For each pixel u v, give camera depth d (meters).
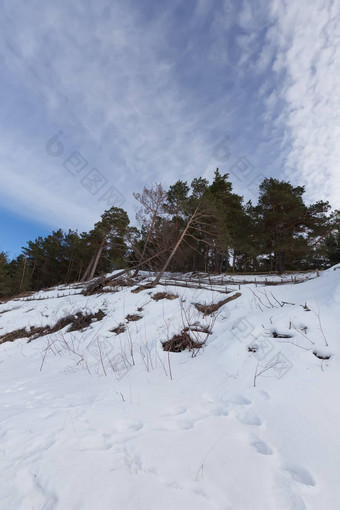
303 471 1.98
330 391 3.07
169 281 16.02
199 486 1.67
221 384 3.54
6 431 2.12
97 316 9.42
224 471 1.86
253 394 3.18
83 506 1.41
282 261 21.53
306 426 2.52
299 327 4.77
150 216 16.17
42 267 32.50
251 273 21.23
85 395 3.22
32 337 9.25
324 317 4.95
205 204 15.35
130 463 1.81
